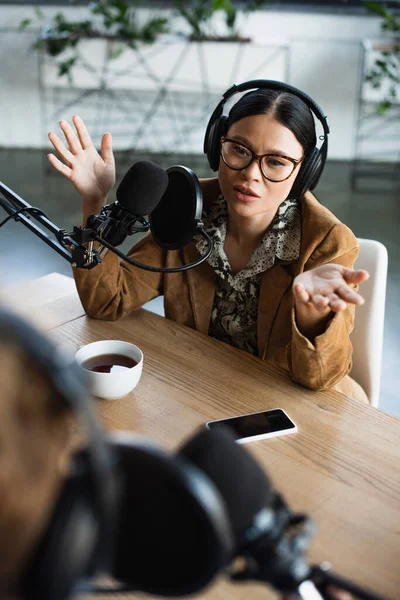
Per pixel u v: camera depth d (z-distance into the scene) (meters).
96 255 1.08
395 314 3.03
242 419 1.05
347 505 0.88
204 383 1.15
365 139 5.13
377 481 0.93
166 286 1.44
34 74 5.05
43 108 5.14
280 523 0.45
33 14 4.89
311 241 1.28
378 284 1.47
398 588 0.76
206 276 1.41
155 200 1.03
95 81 4.73
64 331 1.31
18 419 0.29
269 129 1.18
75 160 1.21
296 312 1.13
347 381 1.36
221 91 4.82
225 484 0.42
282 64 4.62
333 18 4.82
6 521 0.29
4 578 0.29
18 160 5.00
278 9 4.84
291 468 0.95
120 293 1.36
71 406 0.31
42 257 3.45
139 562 0.38
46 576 0.30
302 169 1.26
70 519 0.31
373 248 1.47
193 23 4.63
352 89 4.99
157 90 5.04
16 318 0.29
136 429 1.03
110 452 0.35
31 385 0.30
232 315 1.40
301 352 1.11
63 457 0.33
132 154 5.25
